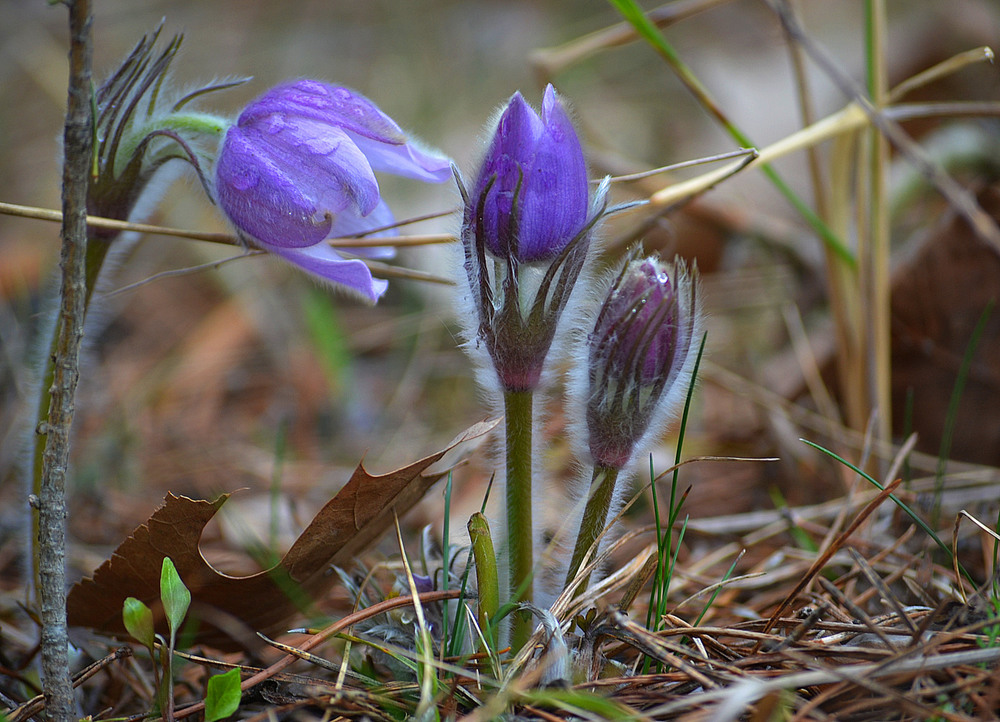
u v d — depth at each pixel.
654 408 0.60
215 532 0.70
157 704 0.59
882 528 0.67
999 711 0.57
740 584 0.65
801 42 0.69
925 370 0.72
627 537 0.61
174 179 0.63
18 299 0.85
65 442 0.58
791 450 0.71
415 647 0.60
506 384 0.60
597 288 0.60
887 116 0.69
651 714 0.57
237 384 0.86
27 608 0.62
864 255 0.69
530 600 0.60
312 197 0.60
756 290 0.88
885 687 0.57
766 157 0.68
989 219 0.71
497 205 0.58
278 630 0.62
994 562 0.60
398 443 0.77
